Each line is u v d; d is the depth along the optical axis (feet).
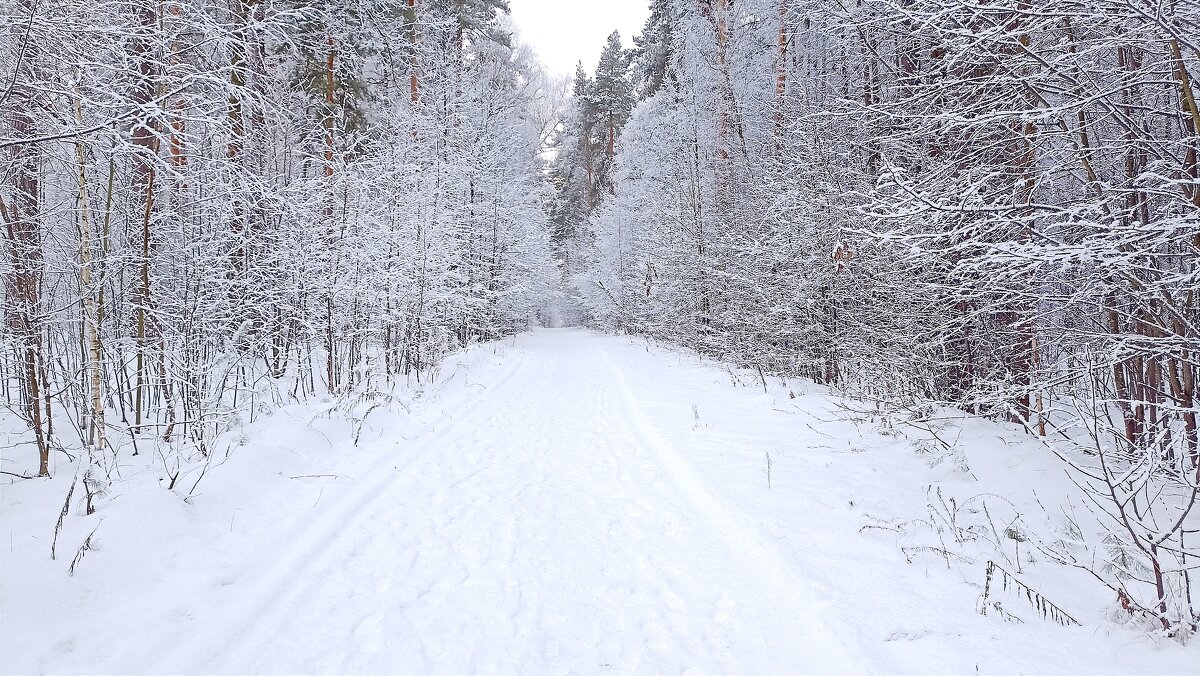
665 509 14.40
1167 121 13.69
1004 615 8.66
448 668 8.15
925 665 7.50
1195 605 8.39
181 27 17.44
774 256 33.45
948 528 11.91
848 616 8.71
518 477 17.56
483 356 53.93
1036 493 13.29
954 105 14.73
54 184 19.01
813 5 26.04
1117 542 10.22
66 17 13.24
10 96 13.37
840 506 13.50
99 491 12.06
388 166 34.71
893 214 11.82
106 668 7.71
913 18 11.96
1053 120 12.84
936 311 19.79
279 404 23.81
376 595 10.29
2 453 17.42
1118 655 7.53
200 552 11.41
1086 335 12.95
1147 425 11.18
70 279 19.16
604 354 60.90
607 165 120.26
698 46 50.55
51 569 9.70
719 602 9.84
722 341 44.91
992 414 19.15
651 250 69.51
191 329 19.40
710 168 54.19
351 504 14.78
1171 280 9.30
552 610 9.74
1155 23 9.38
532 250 84.79
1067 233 12.22
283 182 26.81
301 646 8.64
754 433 21.24
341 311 28.76
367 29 41.27
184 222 20.66
